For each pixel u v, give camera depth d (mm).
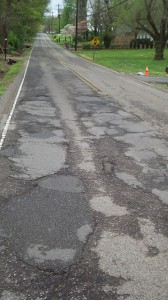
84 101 14266
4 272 3742
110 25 65250
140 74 27141
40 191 5684
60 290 3502
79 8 88125
